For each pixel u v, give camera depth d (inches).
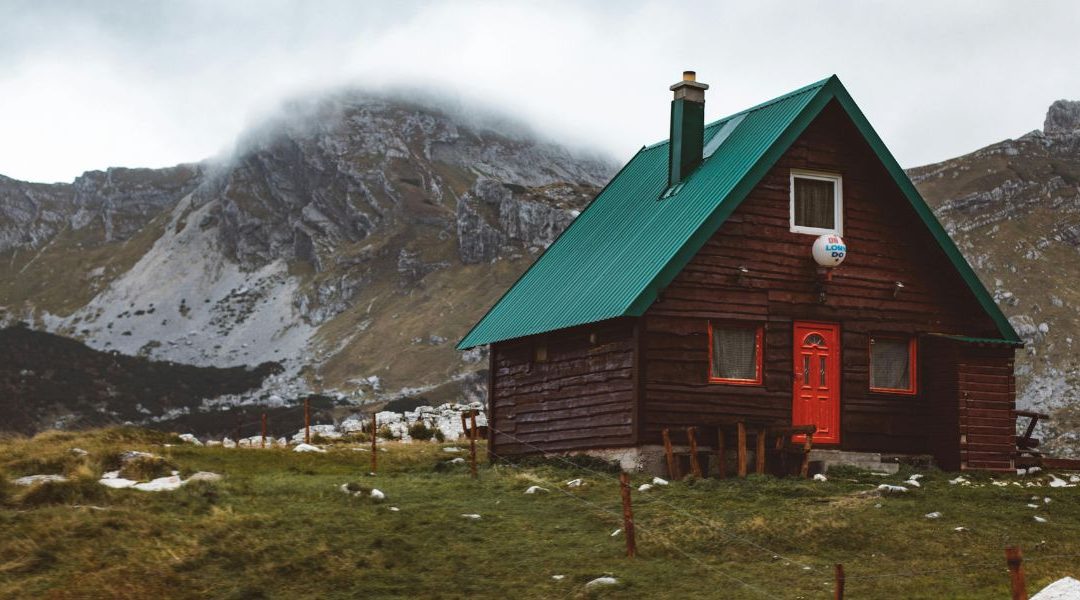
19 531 636.7
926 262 1095.0
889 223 1083.3
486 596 568.1
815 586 581.6
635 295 957.2
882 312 1069.1
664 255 986.1
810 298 1038.4
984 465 1047.6
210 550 617.9
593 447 1022.4
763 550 657.0
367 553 630.5
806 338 1037.2
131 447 1029.8
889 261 1079.6
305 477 922.7
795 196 1050.7
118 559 600.1
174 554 607.5
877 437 1050.7
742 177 1000.2
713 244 1005.2
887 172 1063.0
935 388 1070.4
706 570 613.6
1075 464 1087.0
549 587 581.6
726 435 985.5
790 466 1005.2
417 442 1406.3
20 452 954.1
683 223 1017.5
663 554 645.3
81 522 652.7
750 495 818.8
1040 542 673.6
